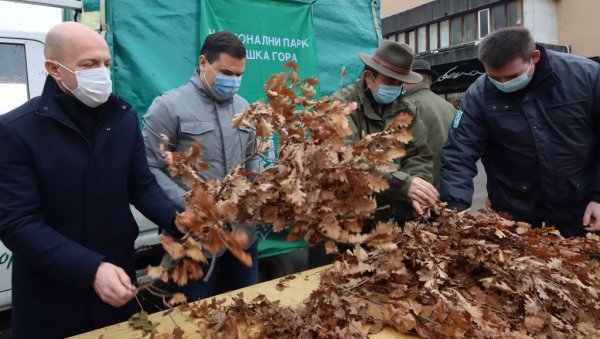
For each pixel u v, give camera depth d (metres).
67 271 1.11
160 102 1.79
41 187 1.29
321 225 1.06
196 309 1.25
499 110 1.89
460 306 1.13
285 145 1.12
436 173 2.42
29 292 1.34
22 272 1.34
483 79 2.00
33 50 2.27
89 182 1.35
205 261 0.91
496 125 1.91
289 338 1.11
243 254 0.89
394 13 14.02
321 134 1.08
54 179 1.29
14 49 2.22
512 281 1.24
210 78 1.78
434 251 1.36
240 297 1.28
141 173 1.52
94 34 1.33
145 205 1.50
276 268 3.10
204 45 1.81
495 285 1.24
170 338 1.09
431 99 2.54
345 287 1.24
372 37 3.46
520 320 1.19
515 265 1.24
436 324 1.10
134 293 1.08
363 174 1.07
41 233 1.17
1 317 2.44
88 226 1.36
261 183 1.05
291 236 1.09
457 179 1.89
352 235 1.12
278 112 1.10
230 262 1.96
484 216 1.49
